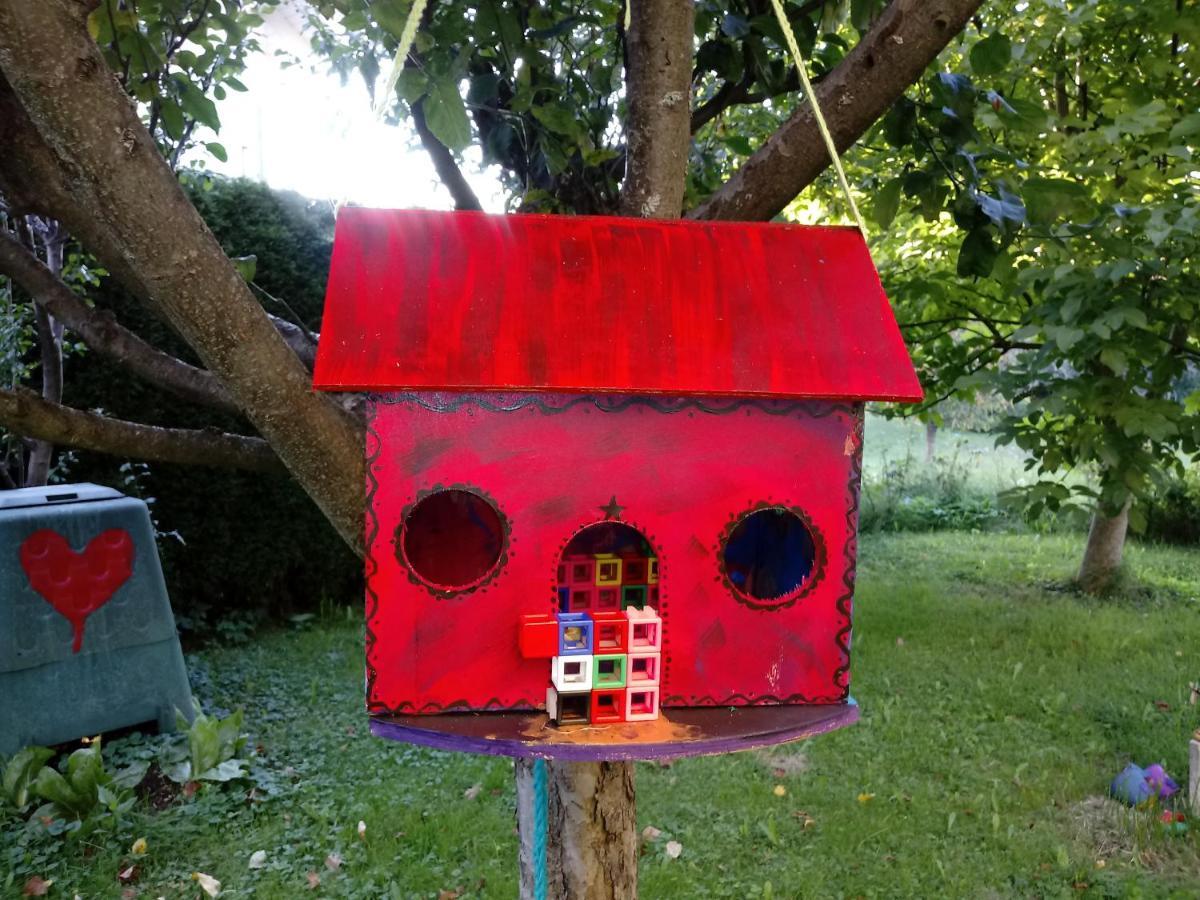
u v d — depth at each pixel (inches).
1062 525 429.4
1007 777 182.9
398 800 171.2
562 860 91.8
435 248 74.4
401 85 78.8
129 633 190.7
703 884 146.9
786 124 87.9
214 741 179.6
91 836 158.1
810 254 78.8
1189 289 178.4
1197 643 259.1
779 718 70.7
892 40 82.8
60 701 182.2
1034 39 221.6
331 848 155.9
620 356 69.1
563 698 69.4
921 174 97.5
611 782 92.0
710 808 169.6
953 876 149.8
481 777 180.7
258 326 65.2
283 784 177.8
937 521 446.3
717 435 71.8
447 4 100.9
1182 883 148.5
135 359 91.9
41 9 55.0
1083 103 251.8
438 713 70.6
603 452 70.7
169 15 107.0
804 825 164.2
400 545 69.2
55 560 181.5
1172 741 193.3
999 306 247.1
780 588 91.3
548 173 112.3
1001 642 262.8
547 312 71.1
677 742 64.4
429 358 66.8
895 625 275.0
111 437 84.9
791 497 72.9
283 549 286.4
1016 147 197.2
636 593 85.8
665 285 74.2
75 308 92.4
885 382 70.6
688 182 128.5
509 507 70.2
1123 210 151.0
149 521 195.3
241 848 156.6
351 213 76.4
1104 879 148.6
